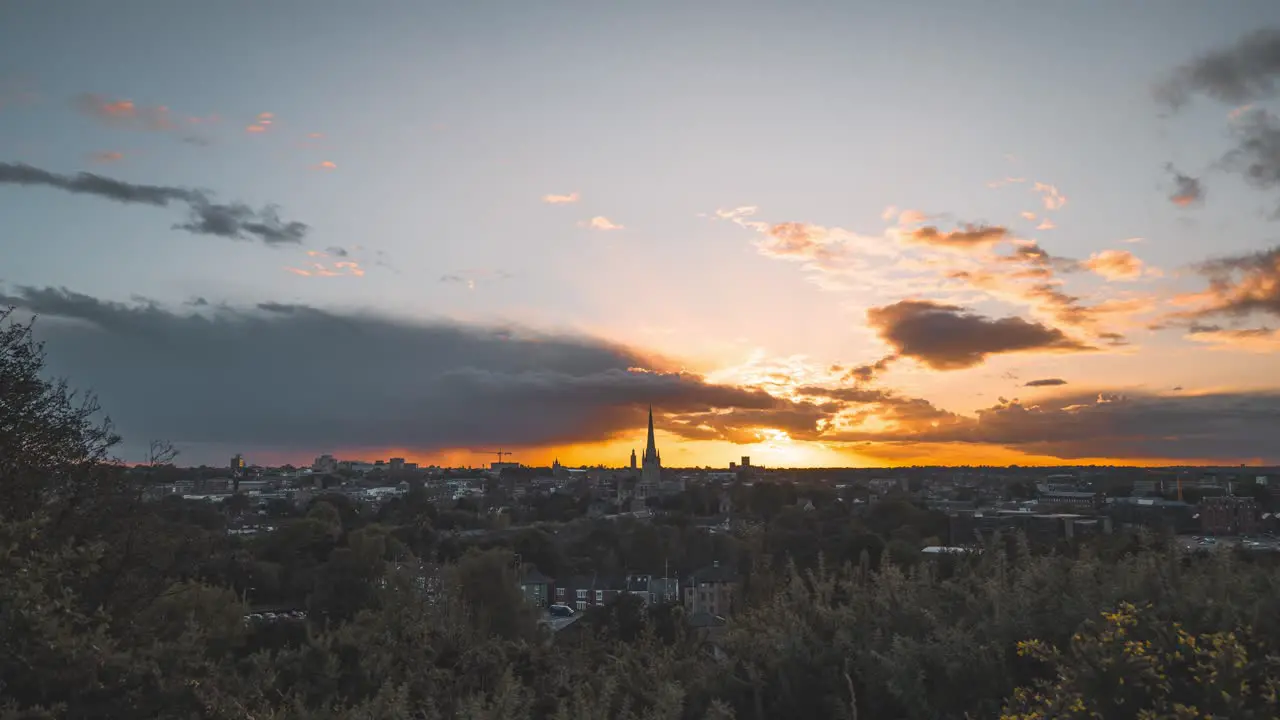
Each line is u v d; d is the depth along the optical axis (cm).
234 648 1728
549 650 890
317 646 898
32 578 728
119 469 1944
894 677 619
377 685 869
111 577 1692
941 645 635
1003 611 662
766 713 665
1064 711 488
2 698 645
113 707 696
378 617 976
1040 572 694
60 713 666
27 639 680
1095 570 695
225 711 775
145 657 774
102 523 1827
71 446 1841
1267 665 491
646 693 698
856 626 709
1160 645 496
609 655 831
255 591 6019
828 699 648
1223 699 457
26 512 1552
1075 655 504
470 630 953
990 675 609
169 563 1997
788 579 835
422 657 885
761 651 709
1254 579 647
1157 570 654
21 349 1830
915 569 779
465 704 725
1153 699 467
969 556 809
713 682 690
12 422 1708
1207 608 575
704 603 3769
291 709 845
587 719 652
